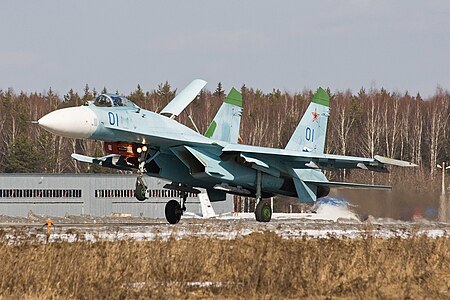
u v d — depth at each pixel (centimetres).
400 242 5744
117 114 7912
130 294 4234
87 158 8688
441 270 5241
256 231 6569
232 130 9738
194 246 5053
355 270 4859
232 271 4759
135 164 8481
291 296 4356
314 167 8850
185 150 8375
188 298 4188
